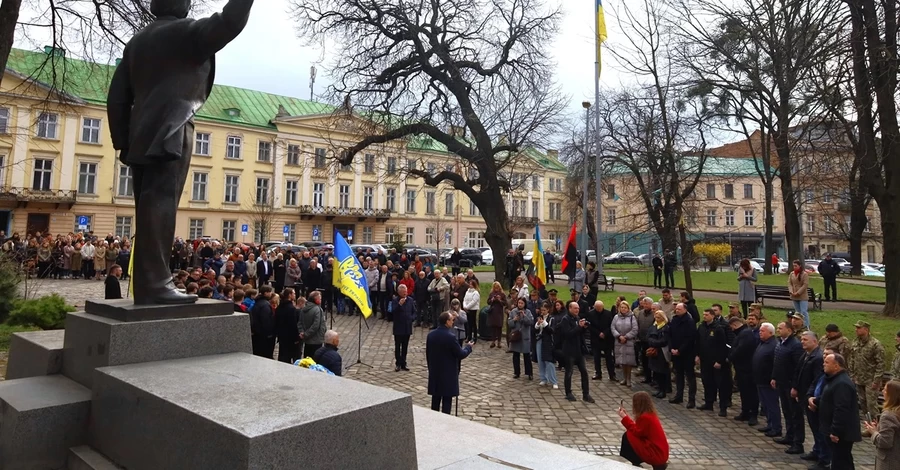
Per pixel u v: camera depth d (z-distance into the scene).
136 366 3.12
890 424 5.08
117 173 40.44
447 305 14.79
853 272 29.45
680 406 9.10
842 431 5.71
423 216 56.56
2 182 35.28
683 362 9.14
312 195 49.09
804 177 13.59
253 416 2.16
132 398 2.67
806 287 12.07
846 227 33.97
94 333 3.33
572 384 10.22
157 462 2.43
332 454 2.18
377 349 12.47
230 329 3.69
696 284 23.23
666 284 21.23
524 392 9.42
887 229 13.36
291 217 48.31
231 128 45.50
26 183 36.41
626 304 10.34
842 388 5.80
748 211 53.78
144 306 3.43
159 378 2.82
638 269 34.44
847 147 12.93
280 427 2.03
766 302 17.28
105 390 2.94
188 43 3.69
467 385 9.77
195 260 21.09
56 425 2.99
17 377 4.24
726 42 14.29
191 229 43.53
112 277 10.76
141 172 3.79
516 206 59.88
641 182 20.31
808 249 53.12
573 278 15.62
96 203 39.38
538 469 2.84
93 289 18.45
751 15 13.19
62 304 10.36
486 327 13.98
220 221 44.91
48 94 13.96
